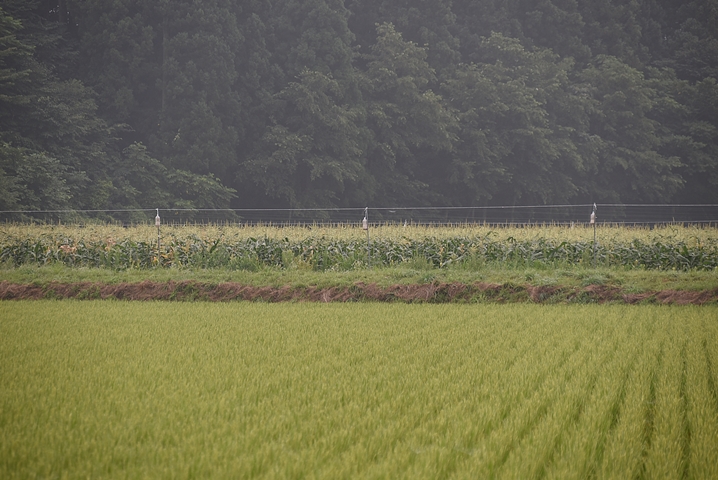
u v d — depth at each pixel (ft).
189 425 77.66
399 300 215.51
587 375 104.22
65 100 592.60
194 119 625.00
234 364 110.73
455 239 274.57
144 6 644.69
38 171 502.79
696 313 179.11
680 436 76.74
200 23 640.58
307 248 273.75
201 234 283.79
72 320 167.12
